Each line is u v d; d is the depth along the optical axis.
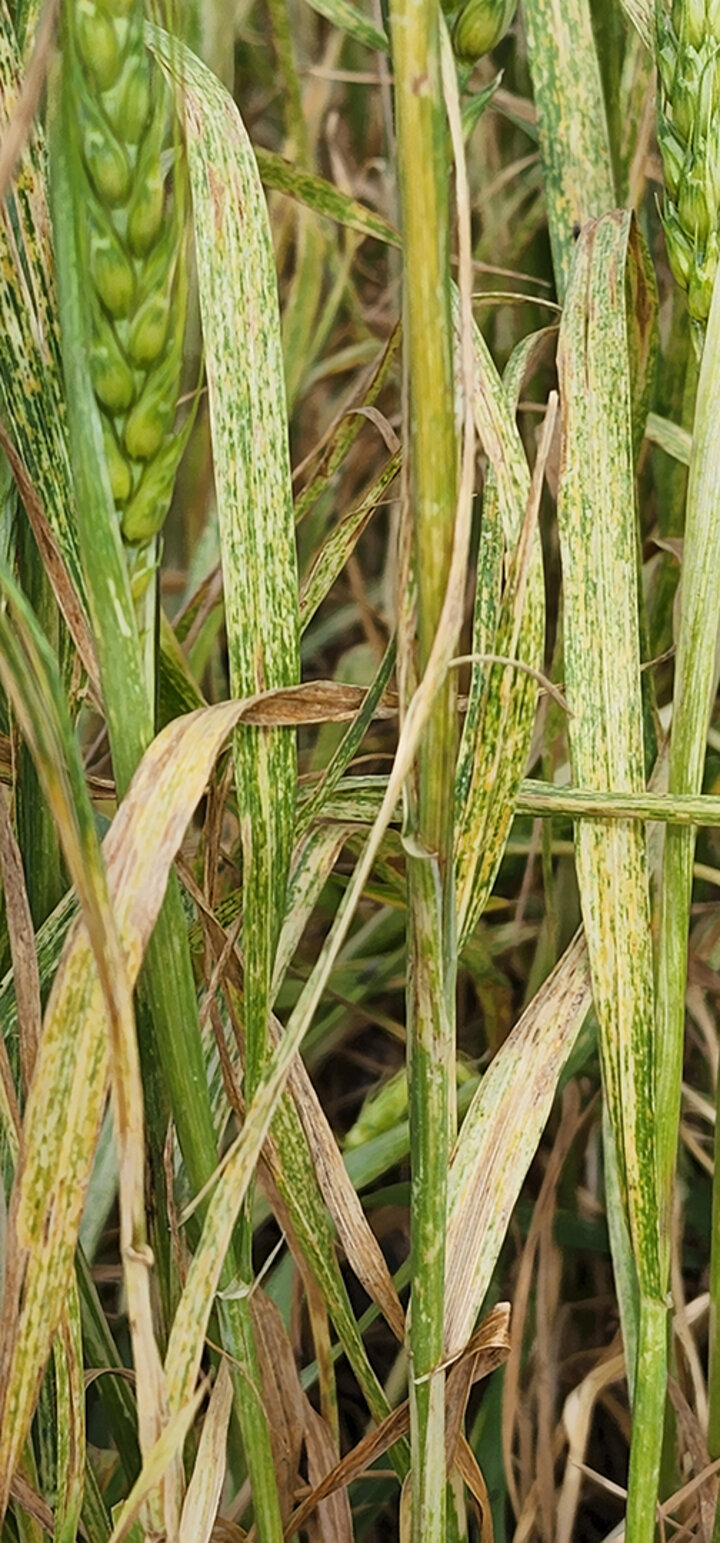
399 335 0.43
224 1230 0.33
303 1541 0.58
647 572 0.62
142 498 0.31
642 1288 0.38
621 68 0.49
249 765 0.35
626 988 0.37
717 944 0.63
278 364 0.34
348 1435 0.64
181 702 0.40
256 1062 0.35
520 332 0.67
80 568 0.33
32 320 0.33
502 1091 0.39
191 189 0.34
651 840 0.44
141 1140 0.32
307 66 0.75
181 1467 0.35
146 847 0.32
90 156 0.29
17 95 0.33
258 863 0.35
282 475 0.34
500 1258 0.65
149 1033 0.37
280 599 0.34
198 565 0.66
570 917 0.60
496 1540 0.51
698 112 0.35
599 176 0.42
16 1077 0.39
